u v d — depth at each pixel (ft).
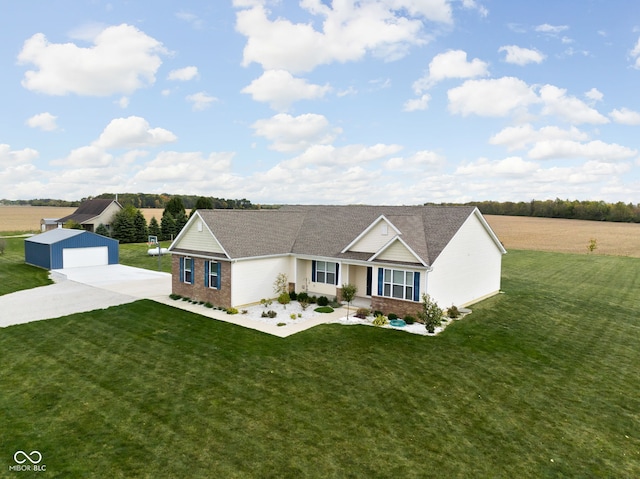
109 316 68.74
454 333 61.11
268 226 88.28
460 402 39.88
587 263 144.87
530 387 43.50
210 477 28.19
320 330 61.82
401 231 71.36
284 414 37.01
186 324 64.59
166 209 226.58
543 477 29.04
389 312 70.13
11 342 55.57
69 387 42.14
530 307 78.54
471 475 29.04
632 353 54.39
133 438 32.91
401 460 30.58
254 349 53.42
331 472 29.01
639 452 32.42
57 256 118.73
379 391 41.88
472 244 80.53
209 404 38.70
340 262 76.69
